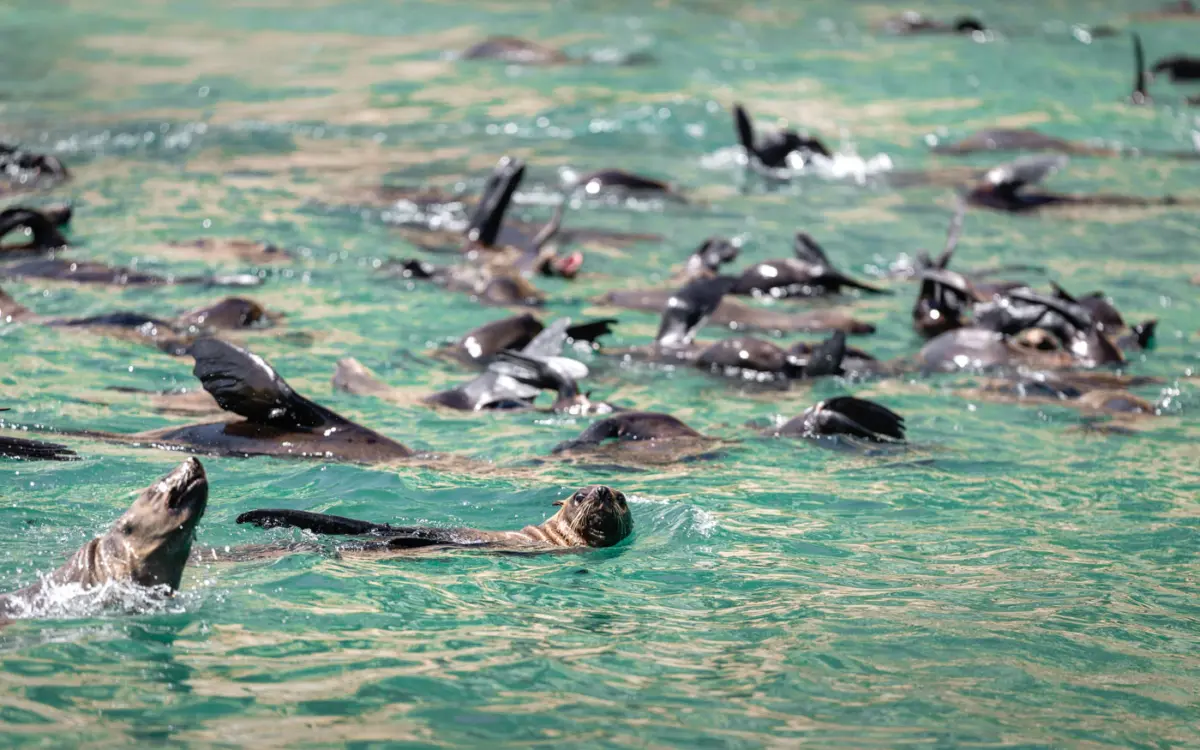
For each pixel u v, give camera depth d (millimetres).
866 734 18875
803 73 101188
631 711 19281
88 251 52688
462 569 24969
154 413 34438
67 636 20281
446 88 94000
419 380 39969
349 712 18688
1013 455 34844
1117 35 117875
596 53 107062
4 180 63938
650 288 52781
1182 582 25984
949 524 29281
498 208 56406
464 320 46938
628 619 23016
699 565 26031
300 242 56219
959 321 50188
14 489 27672
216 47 109375
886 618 23516
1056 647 22453
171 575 21375
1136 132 84312
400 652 20891
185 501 21250
